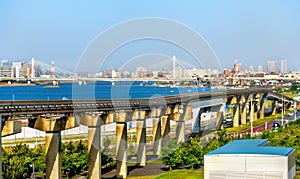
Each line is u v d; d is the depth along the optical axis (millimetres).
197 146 88750
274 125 164625
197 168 86875
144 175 84500
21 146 88062
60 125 73438
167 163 86562
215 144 91938
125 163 85000
